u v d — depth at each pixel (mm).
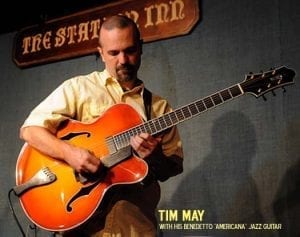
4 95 2934
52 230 1678
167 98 2400
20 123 2848
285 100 2098
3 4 2824
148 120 1833
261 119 2141
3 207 2797
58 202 1702
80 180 1688
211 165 2230
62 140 1736
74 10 2803
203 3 2387
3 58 2977
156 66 2457
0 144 2887
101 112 1791
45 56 2795
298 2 2143
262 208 2078
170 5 2420
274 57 2156
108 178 1675
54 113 1759
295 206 2004
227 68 2268
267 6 2215
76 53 2684
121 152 1687
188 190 2266
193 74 2352
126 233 1717
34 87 2844
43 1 2779
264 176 2096
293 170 2033
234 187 2160
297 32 2119
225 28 2305
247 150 2156
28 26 2922
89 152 1684
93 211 1647
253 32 2230
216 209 2188
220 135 2229
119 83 1836
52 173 1734
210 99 1737
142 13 2494
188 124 2314
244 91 1729
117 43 1764
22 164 1794
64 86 1821
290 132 2066
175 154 1896
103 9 2627
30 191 1748
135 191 1760
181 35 2395
